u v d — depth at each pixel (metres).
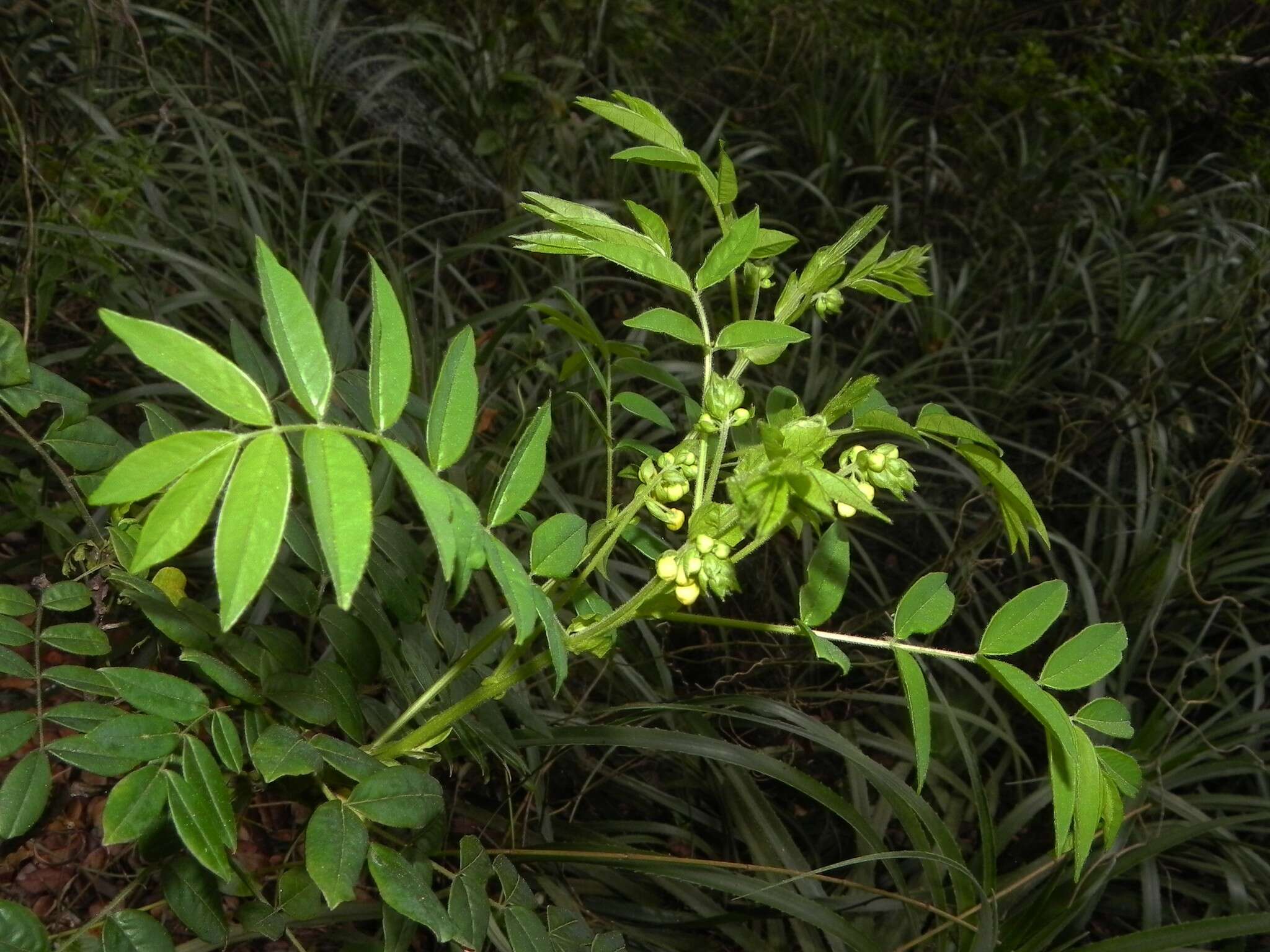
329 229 1.23
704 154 1.64
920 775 0.37
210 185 1.10
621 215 1.43
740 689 0.96
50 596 0.42
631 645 0.92
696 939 0.75
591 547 0.41
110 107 1.18
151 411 0.49
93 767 0.34
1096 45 2.13
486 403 1.08
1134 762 0.40
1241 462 1.12
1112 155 2.04
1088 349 1.54
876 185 1.89
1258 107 2.19
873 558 1.26
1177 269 1.73
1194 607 1.19
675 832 0.84
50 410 0.84
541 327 1.16
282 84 1.40
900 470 0.34
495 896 0.69
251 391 0.25
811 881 0.76
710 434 0.37
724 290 1.43
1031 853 0.96
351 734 0.45
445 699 0.58
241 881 0.45
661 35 1.95
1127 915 0.92
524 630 0.28
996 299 1.68
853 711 1.03
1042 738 1.07
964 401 1.48
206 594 0.80
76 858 0.66
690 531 0.36
